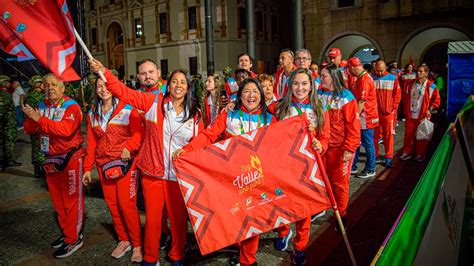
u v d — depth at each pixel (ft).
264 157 9.46
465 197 11.46
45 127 11.35
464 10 63.62
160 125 10.39
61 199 12.47
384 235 13.12
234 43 100.83
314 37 76.59
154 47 109.70
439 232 7.17
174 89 10.16
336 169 12.87
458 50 22.84
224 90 21.59
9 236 14.20
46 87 11.68
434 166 7.66
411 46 69.82
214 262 11.76
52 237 14.10
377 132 23.61
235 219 9.25
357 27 72.54
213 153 9.26
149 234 10.73
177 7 104.22
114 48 122.52
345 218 13.33
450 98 23.45
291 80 11.00
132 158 11.57
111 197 12.14
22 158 29.04
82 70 44.32
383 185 18.70
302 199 9.64
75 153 12.20
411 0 65.87
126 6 114.01
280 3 117.91
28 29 8.41
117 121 11.61
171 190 10.44
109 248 13.01
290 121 9.67
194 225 9.09
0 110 23.95
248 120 10.36
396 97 21.72
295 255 11.15
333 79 12.59
